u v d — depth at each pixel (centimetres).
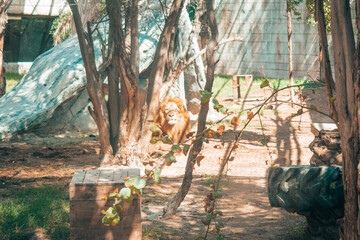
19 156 1267
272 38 2783
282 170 542
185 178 753
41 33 3053
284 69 2747
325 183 489
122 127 1106
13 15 2841
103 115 1128
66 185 947
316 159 775
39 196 831
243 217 734
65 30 2803
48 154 1287
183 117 1320
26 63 2959
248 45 2891
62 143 1470
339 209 503
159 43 1126
